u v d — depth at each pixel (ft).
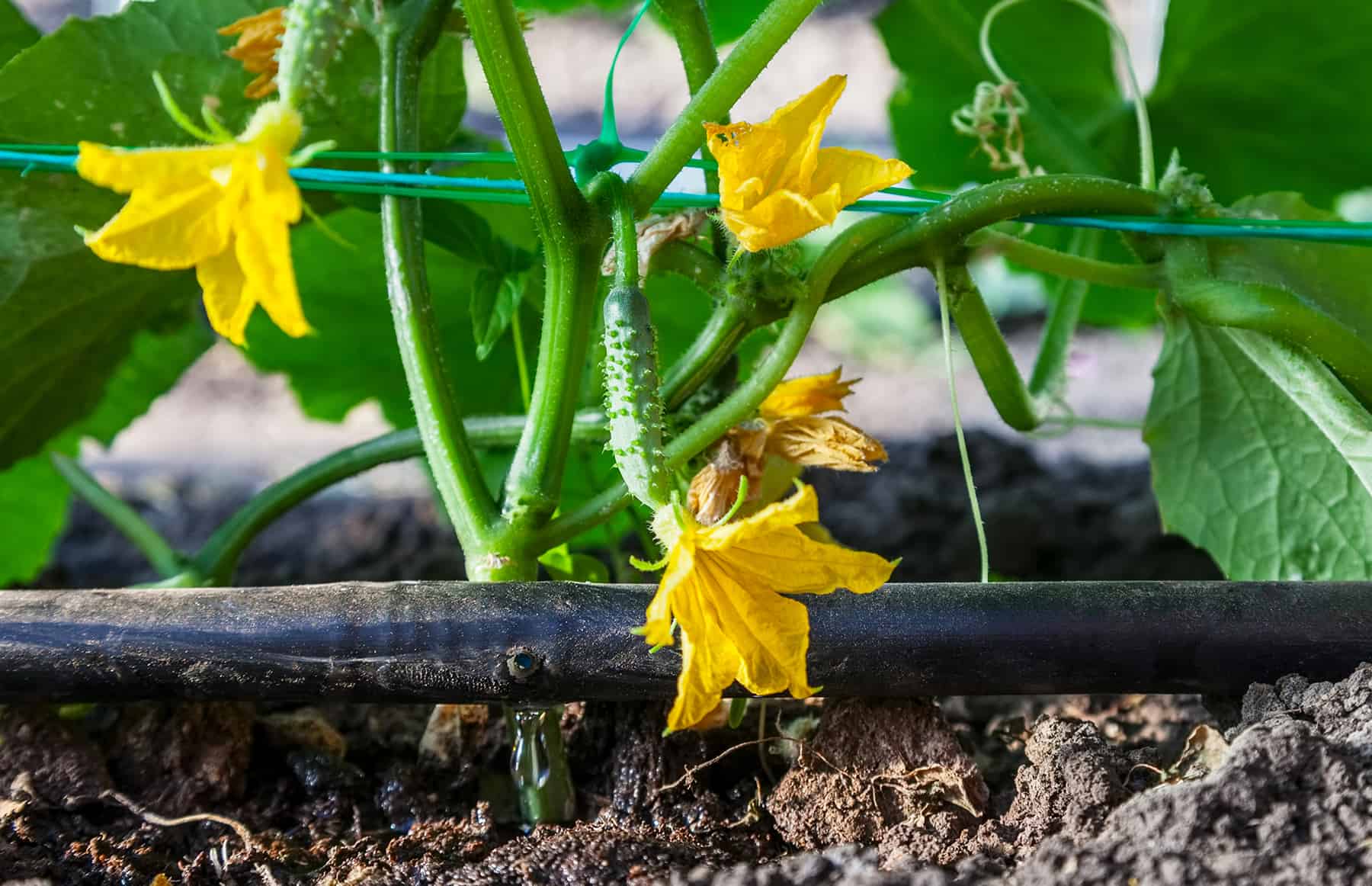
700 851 1.43
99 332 1.71
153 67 1.61
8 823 1.44
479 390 1.89
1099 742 1.42
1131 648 1.43
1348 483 1.57
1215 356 1.60
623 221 1.39
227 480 3.14
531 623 1.42
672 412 1.53
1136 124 2.10
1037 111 1.78
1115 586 1.45
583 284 1.43
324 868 1.44
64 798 1.47
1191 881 1.30
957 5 2.03
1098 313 2.40
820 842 1.44
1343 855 1.29
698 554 1.30
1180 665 1.43
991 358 1.55
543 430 1.45
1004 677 1.43
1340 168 2.13
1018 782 1.42
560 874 1.40
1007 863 1.37
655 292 1.88
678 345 2.00
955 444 2.57
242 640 1.42
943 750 1.44
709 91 1.41
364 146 1.68
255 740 1.53
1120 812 1.33
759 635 1.30
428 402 1.48
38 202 1.60
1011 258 1.53
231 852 1.45
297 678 1.42
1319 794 1.32
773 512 1.27
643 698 1.43
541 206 1.41
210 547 1.63
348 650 1.42
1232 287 1.52
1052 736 1.42
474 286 1.54
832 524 2.31
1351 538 1.57
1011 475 2.51
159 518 2.77
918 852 1.41
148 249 1.26
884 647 1.43
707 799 1.47
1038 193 1.50
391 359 2.05
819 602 1.43
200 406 4.07
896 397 4.03
